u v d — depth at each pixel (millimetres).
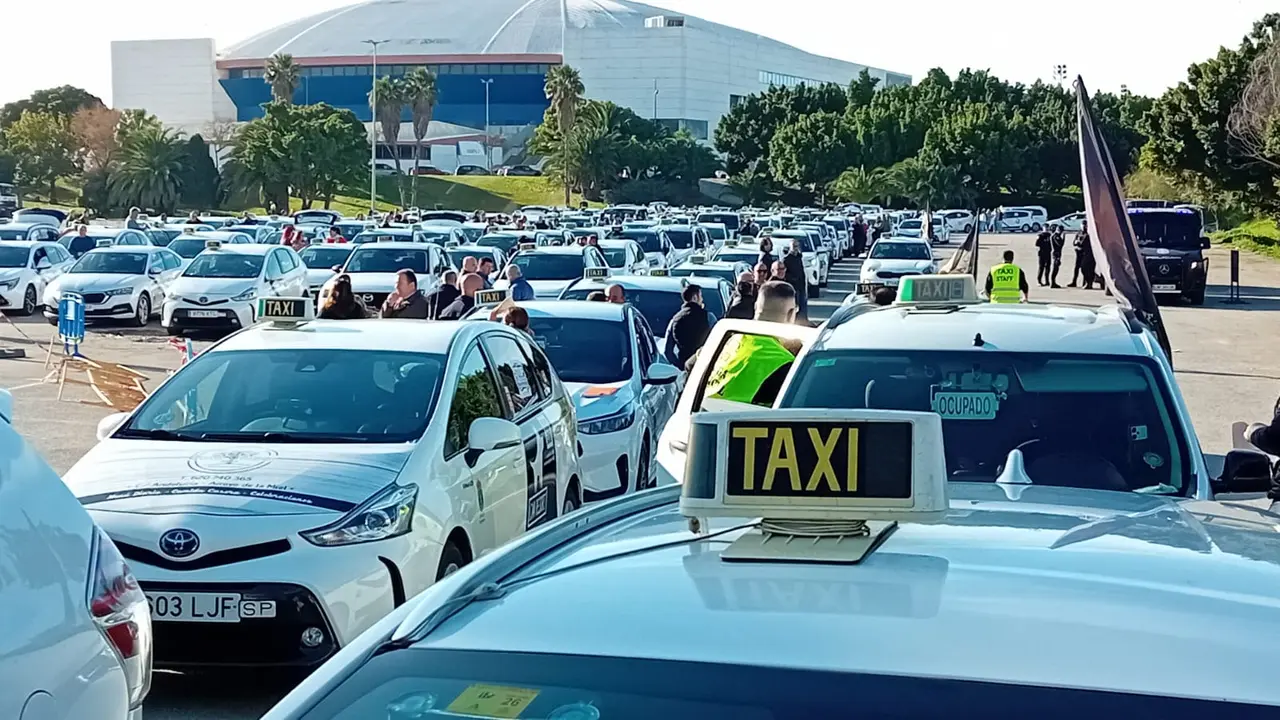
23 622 3178
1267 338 24484
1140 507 2904
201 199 91812
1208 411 15617
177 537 5434
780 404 5836
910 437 2297
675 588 2195
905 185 101938
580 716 1896
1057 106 107000
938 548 2340
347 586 5465
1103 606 2039
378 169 122500
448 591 2391
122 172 88812
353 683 2109
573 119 111438
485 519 6605
